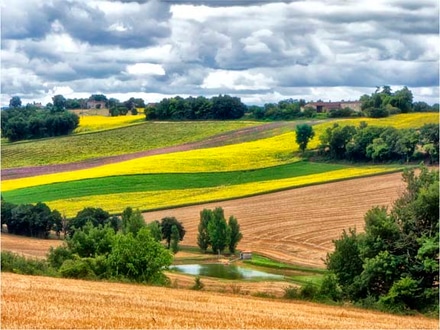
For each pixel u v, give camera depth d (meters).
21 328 19.80
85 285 34.72
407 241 38.09
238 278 53.47
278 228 73.38
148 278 42.62
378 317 30.70
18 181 93.00
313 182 85.38
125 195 86.75
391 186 78.94
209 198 84.06
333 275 38.75
